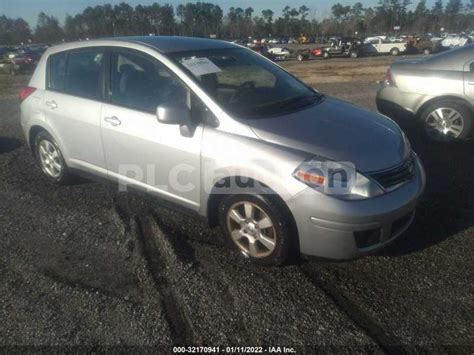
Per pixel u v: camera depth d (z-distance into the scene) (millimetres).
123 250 3359
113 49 3854
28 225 3799
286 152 2889
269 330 2541
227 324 2588
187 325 2586
